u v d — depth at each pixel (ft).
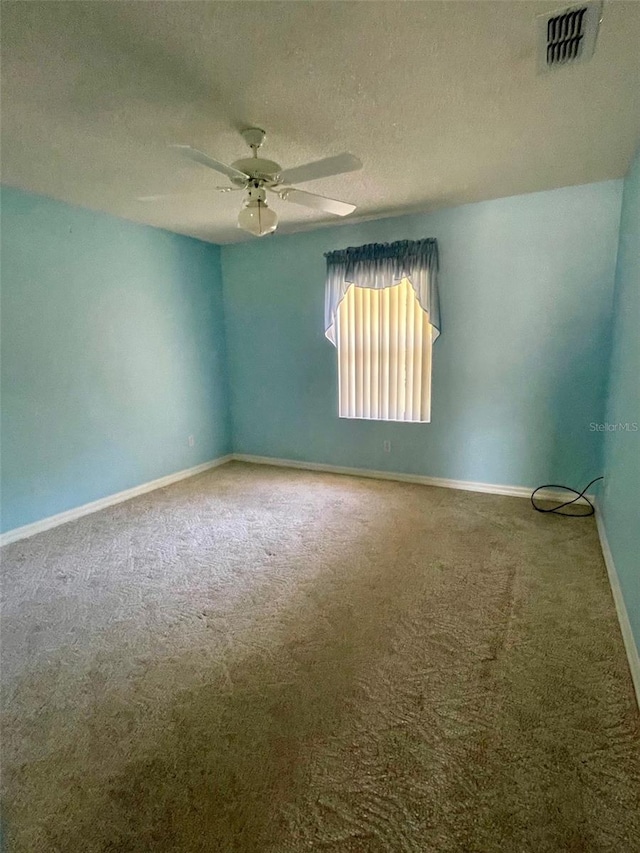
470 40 5.13
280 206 11.44
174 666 6.28
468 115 6.90
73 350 11.48
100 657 6.50
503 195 11.05
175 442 14.83
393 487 13.56
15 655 6.56
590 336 11.00
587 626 6.87
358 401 14.42
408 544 9.75
